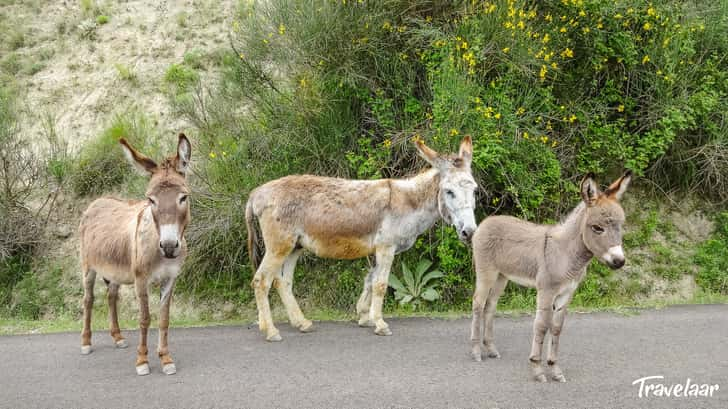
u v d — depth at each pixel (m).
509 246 4.96
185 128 9.70
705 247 8.52
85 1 12.83
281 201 6.14
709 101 8.45
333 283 8.04
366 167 7.80
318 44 7.92
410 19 8.04
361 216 6.18
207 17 12.41
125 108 10.50
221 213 7.86
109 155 9.28
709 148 8.85
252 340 6.06
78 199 9.21
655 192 9.16
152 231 4.77
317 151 8.18
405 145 7.89
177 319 7.73
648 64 8.73
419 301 7.65
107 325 7.04
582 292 7.80
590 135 8.63
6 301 8.22
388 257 6.31
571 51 8.10
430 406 4.18
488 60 7.82
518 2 7.83
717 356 5.29
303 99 8.06
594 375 4.80
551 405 4.20
